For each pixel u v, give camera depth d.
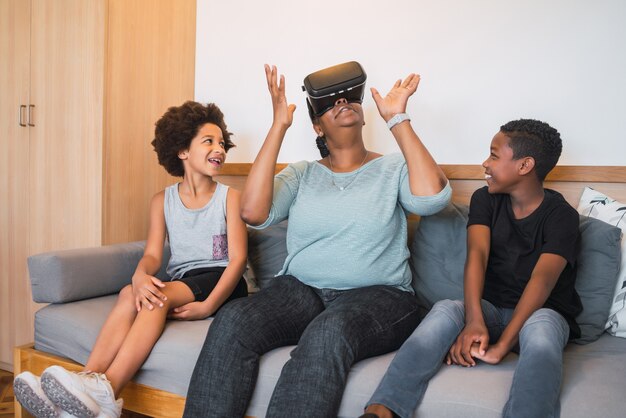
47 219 2.11
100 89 1.97
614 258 1.35
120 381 1.28
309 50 2.04
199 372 1.17
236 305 1.26
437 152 1.82
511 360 1.18
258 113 2.17
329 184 1.50
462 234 1.52
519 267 1.32
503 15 1.69
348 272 1.37
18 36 2.16
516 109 1.69
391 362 1.09
